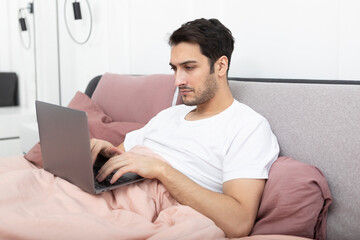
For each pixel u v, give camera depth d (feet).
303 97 3.73
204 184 3.58
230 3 5.74
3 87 10.08
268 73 5.25
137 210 3.04
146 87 5.74
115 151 3.80
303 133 3.57
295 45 4.85
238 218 2.91
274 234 2.94
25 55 10.38
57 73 10.92
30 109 10.55
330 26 4.42
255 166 3.24
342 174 3.13
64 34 10.78
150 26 7.64
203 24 3.65
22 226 2.46
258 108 4.10
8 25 10.04
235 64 5.77
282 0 4.96
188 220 2.66
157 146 4.09
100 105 6.32
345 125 3.25
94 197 3.05
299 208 2.91
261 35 5.30
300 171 3.10
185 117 4.18
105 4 9.04
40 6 10.48
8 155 10.04
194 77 3.65
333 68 4.43
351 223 2.96
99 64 9.66
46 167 3.60
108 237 2.52
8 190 2.86
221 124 3.71
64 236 2.49
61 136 3.13
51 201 2.88
